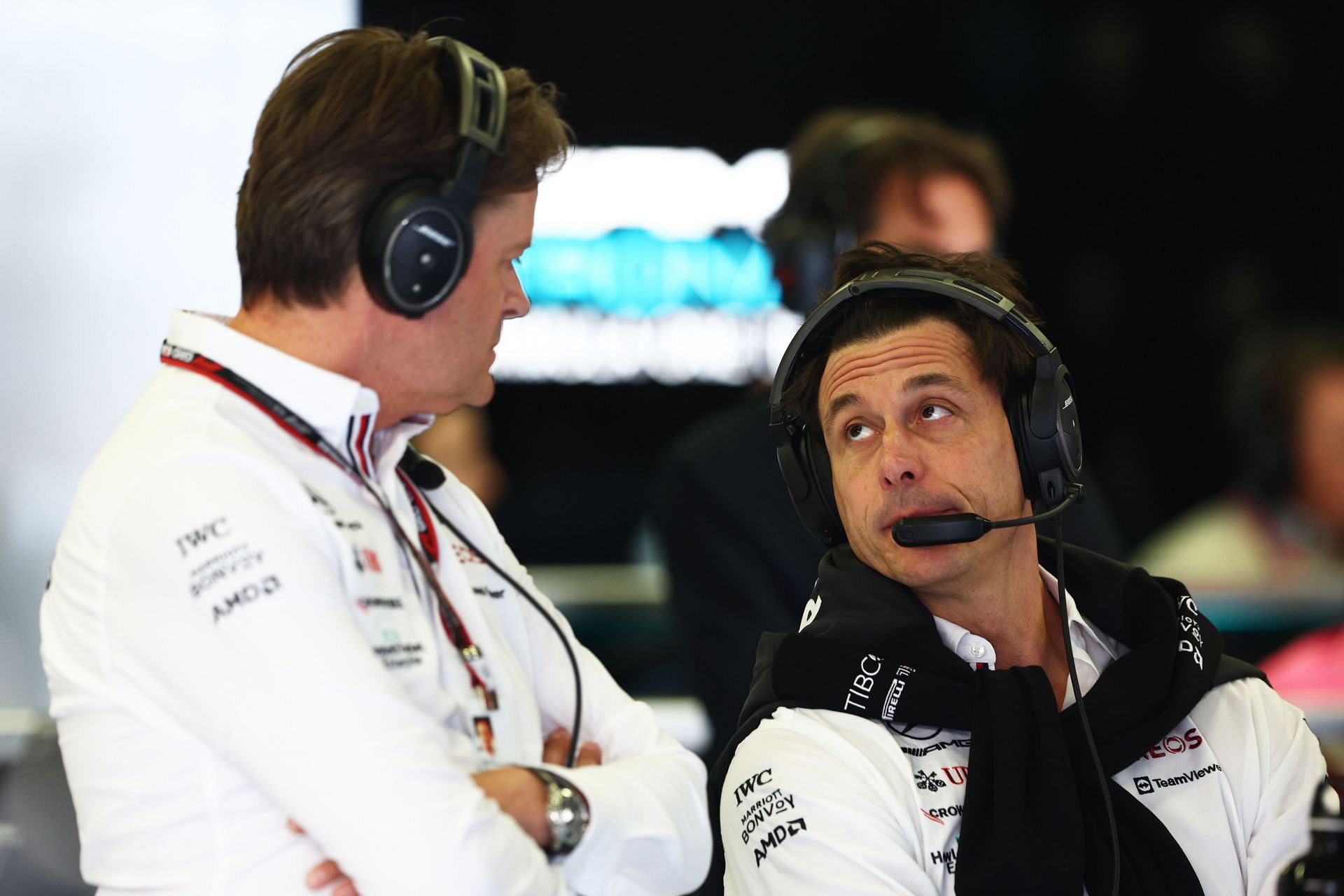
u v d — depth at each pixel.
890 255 6.05
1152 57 23.78
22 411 18.95
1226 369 24.06
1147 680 5.53
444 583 4.94
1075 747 5.36
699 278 23.03
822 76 23.72
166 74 19.19
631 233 22.98
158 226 19.25
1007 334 5.51
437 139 4.59
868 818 5.09
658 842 4.76
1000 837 5.05
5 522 18.61
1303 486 11.09
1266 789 5.54
